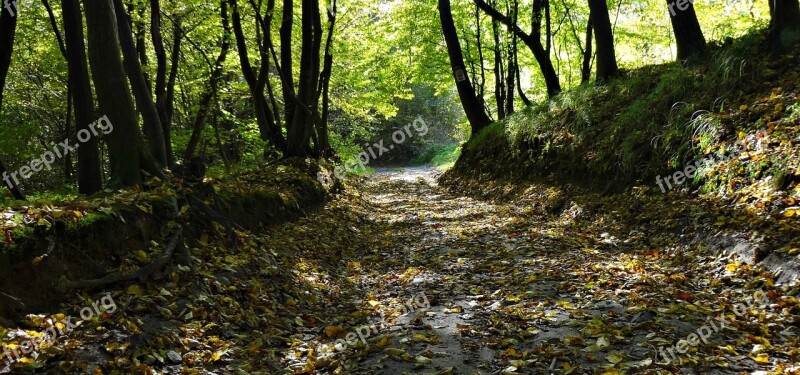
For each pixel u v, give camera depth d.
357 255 8.70
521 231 9.15
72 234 4.26
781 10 8.19
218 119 16.98
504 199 13.51
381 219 12.68
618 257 6.76
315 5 14.62
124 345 3.56
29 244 3.84
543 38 23.27
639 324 4.26
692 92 9.16
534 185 12.66
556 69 26.50
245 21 15.21
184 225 5.70
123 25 6.83
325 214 10.92
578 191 10.53
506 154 15.81
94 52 5.97
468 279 6.42
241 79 21.80
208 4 12.73
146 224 5.22
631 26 20.61
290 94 13.54
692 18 10.48
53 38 13.73
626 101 11.39
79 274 4.20
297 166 12.80
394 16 23.23
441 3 20.31
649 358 3.63
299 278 6.35
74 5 6.36
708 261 5.89
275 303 5.34
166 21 12.70
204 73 15.35
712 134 7.67
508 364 3.77
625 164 9.35
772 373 3.28
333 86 24.83
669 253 6.59
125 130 6.05
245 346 4.21
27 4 13.07
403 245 9.18
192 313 4.38
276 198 8.86
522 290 5.64
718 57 9.27
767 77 7.89
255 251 6.29
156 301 4.36
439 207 14.16
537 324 4.56
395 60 25.39
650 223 7.59
